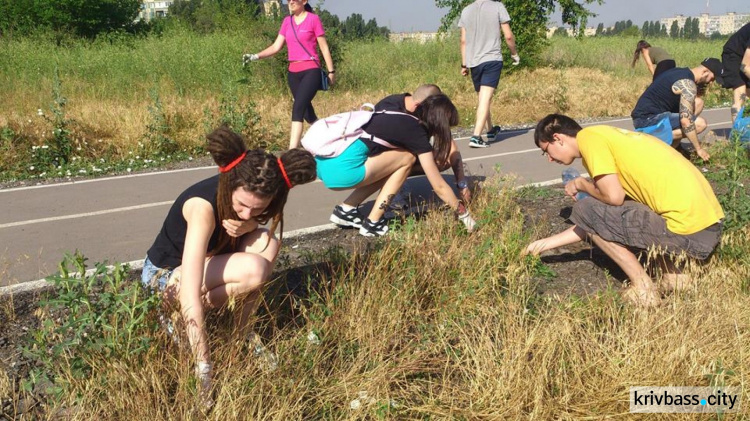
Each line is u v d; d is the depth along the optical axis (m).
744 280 4.14
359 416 3.10
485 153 9.15
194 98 11.36
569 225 5.61
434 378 3.44
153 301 3.05
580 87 15.30
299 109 8.21
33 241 5.46
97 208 6.46
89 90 11.86
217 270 3.20
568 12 20.31
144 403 2.87
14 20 23.44
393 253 4.15
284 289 4.18
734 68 9.85
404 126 4.92
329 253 4.67
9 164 7.97
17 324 3.83
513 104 13.26
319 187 7.12
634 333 3.51
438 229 4.87
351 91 14.06
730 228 4.61
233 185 2.90
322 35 8.13
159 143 8.95
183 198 3.10
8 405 3.12
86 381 2.97
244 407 2.92
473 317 3.87
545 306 4.07
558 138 4.28
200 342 2.95
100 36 21.64
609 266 4.79
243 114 9.59
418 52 18.33
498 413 3.07
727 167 7.14
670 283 4.14
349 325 3.66
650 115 7.31
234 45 15.01
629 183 4.06
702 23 188.12
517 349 3.32
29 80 12.24
